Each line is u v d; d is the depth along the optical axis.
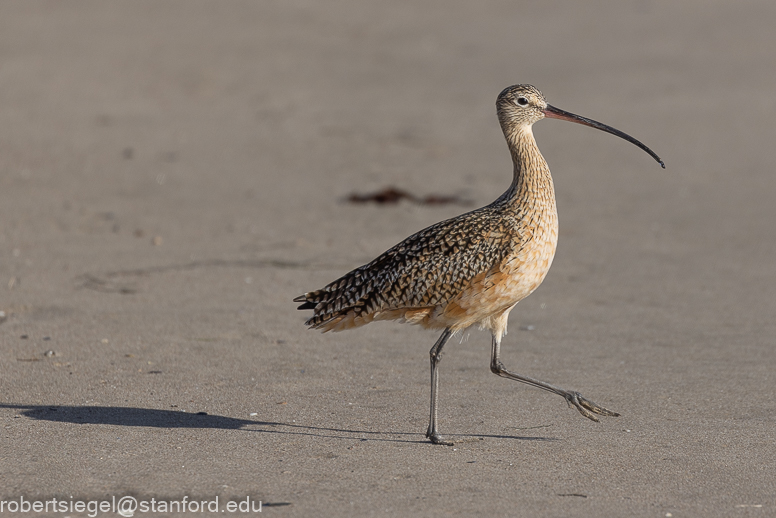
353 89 37.06
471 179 25.22
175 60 41.28
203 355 12.88
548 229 10.32
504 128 10.88
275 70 40.09
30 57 40.50
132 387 11.62
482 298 10.16
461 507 8.16
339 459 9.35
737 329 14.18
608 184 24.77
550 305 15.67
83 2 52.66
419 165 26.75
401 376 12.20
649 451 9.54
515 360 12.88
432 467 9.14
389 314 10.53
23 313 14.61
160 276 16.91
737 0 51.94
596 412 10.16
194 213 21.75
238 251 18.81
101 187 23.73
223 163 26.78
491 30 47.56
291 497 8.39
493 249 10.07
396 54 42.94
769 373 12.12
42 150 27.06
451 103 34.53
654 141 28.88
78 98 34.44
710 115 31.64
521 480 8.80
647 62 39.69
